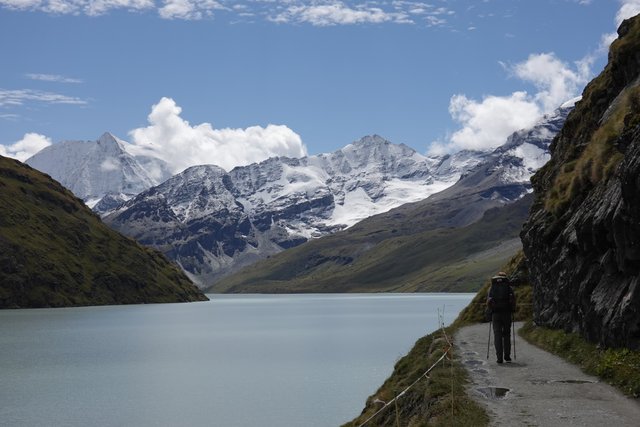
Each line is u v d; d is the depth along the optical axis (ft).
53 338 478.18
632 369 79.05
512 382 86.69
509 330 104.32
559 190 138.51
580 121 182.09
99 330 553.64
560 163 178.19
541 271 137.39
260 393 247.50
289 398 236.02
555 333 119.65
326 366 311.47
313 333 509.35
